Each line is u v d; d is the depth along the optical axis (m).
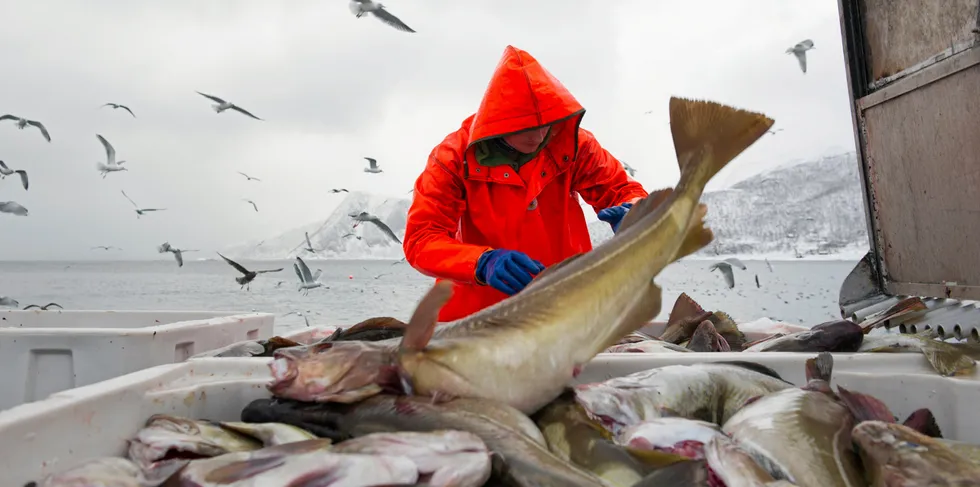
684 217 2.10
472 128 3.41
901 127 3.85
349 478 1.21
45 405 1.41
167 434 1.57
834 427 1.51
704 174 2.11
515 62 3.30
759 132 2.03
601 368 2.15
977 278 3.29
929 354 2.14
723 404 1.94
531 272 2.72
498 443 1.36
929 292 3.64
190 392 1.86
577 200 3.96
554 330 1.81
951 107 3.45
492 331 1.74
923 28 3.63
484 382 1.67
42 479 1.34
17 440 1.28
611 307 1.95
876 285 4.14
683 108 2.13
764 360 2.17
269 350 2.89
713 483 1.37
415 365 1.62
